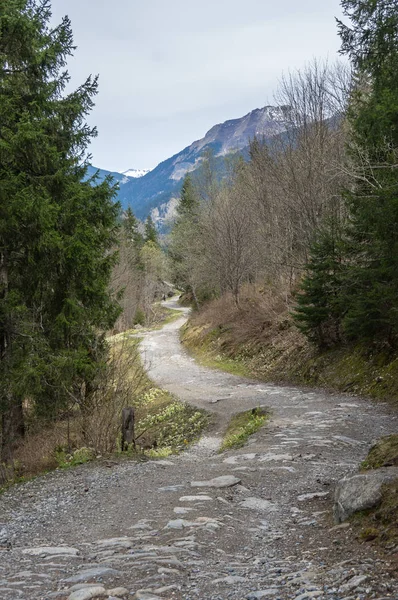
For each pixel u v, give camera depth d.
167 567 4.97
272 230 36.47
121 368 15.49
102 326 19.30
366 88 25.59
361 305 19.23
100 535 6.59
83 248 16.34
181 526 6.68
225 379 28.72
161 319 69.44
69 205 16.73
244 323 36.22
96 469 11.16
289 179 30.52
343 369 21.72
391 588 3.91
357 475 6.62
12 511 8.26
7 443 15.47
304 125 30.14
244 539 6.21
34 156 15.59
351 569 4.45
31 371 14.59
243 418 18.27
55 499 8.84
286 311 32.12
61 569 5.12
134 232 87.88
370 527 5.53
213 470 10.59
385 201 12.71
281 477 9.56
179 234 65.12
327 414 16.33
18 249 16.17
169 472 10.60
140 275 69.62
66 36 18.73
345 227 21.84
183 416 21.09
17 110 16.38
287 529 6.55
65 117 18.52
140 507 7.92
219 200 46.91
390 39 14.43
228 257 40.91
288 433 14.11
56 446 16.30
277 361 27.94
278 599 4.00
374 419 15.05
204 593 4.27
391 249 14.69
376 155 15.87
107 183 19.00
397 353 19.19
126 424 13.51
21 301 16.80
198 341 41.59
